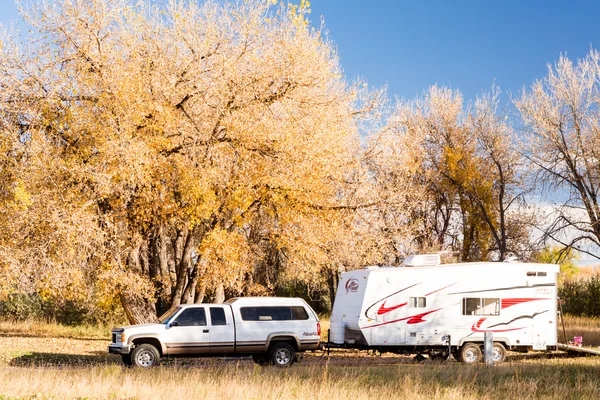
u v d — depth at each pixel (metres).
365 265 26.56
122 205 22.16
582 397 11.86
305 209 24.30
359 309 19.19
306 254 24.38
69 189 20.88
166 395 11.76
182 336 17.86
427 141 37.81
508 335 19.33
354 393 12.05
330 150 23.88
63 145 22.03
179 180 22.06
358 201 26.94
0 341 24.67
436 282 19.38
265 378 13.29
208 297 32.69
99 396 11.72
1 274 20.50
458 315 19.30
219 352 18.06
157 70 22.44
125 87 20.86
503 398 11.96
